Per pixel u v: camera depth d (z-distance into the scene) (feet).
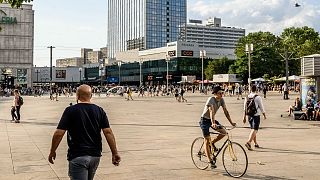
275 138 46.85
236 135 49.47
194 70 428.97
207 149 28.40
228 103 132.77
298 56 278.87
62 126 15.33
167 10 635.25
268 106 113.60
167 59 277.03
